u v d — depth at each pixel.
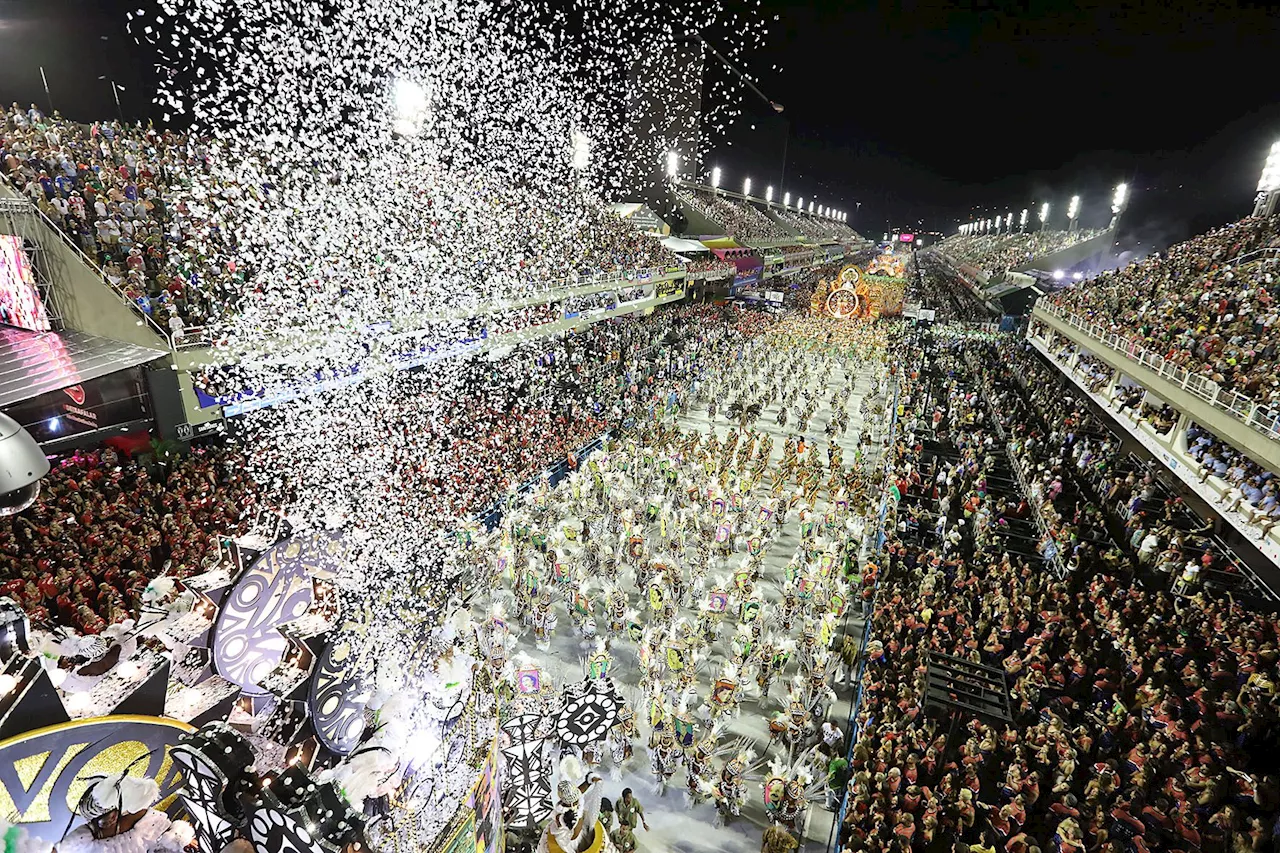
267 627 6.50
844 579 18.70
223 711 6.13
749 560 18.19
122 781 4.65
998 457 29.61
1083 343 32.34
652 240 55.84
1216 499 18.28
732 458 28.28
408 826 5.97
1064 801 11.11
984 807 11.45
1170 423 23.47
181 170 22.53
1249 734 11.97
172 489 18.11
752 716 14.94
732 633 17.81
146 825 4.89
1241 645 14.35
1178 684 14.03
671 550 20.23
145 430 19.11
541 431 28.06
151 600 6.85
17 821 4.47
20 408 16.83
